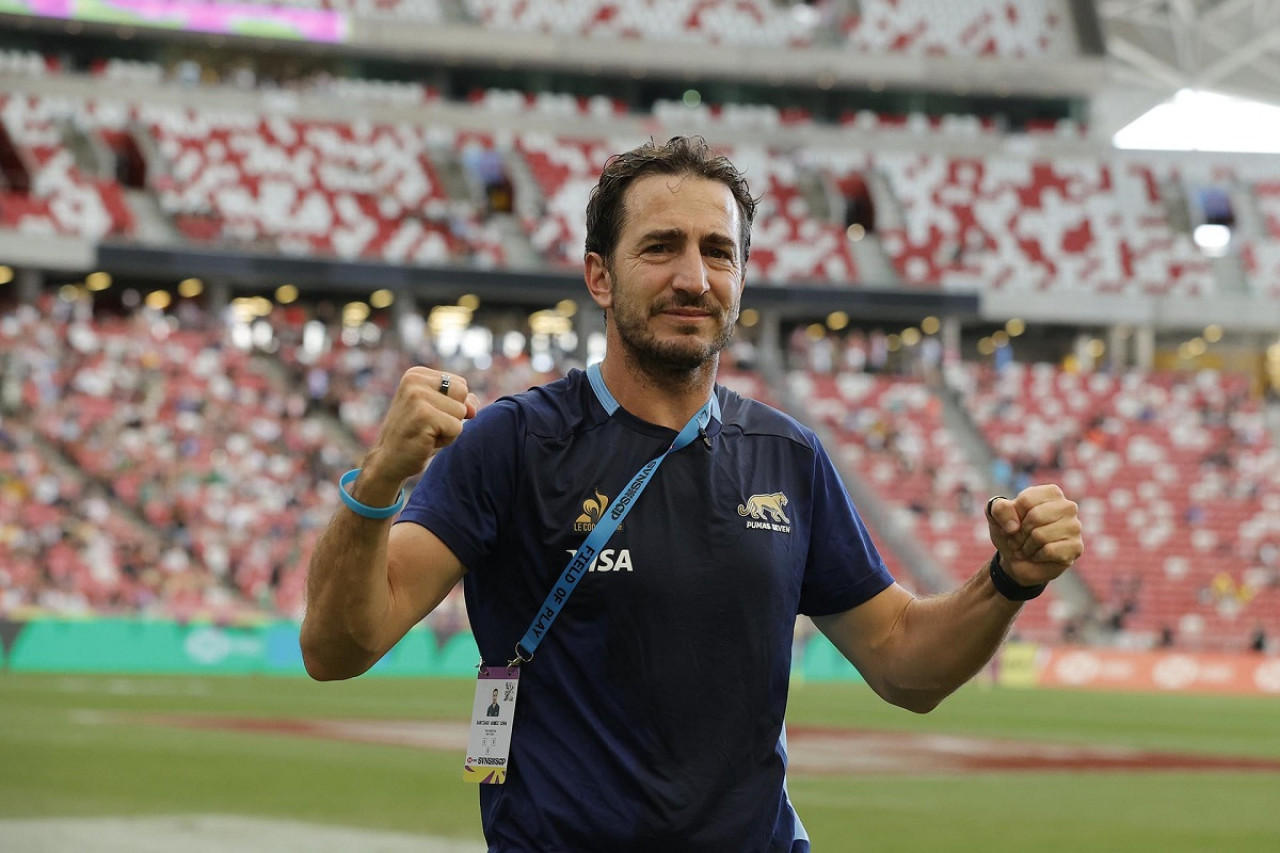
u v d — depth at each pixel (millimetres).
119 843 14688
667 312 5324
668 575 5234
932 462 67688
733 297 5445
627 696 5191
